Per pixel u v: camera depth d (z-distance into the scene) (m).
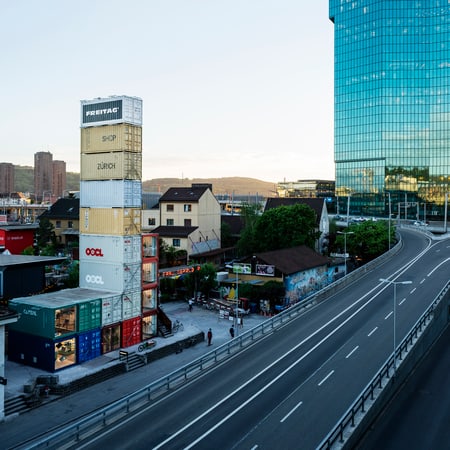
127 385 41.81
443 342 55.56
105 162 52.62
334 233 116.31
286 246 90.38
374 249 102.69
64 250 101.44
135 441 29.44
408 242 113.88
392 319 54.53
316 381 38.25
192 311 67.94
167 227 97.56
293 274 72.50
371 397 35.16
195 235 94.88
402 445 32.38
